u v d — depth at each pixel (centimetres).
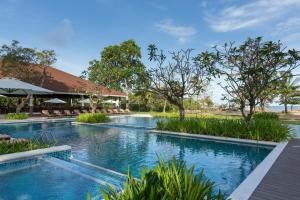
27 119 2370
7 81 1903
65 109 3300
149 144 1362
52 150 1009
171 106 4397
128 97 4275
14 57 2780
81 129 1970
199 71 1858
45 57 3077
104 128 2042
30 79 3172
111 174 777
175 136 1620
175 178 366
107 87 3441
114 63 4862
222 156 1102
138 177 779
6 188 668
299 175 692
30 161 912
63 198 611
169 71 1866
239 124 1454
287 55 1410
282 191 570
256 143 1309
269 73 1486
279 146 1155
